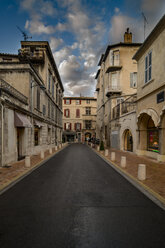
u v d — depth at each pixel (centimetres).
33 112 1295
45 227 269
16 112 974
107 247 221
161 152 875
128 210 332
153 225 276
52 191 444
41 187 479
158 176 589
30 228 266
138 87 1182
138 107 1174
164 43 845
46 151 1666
